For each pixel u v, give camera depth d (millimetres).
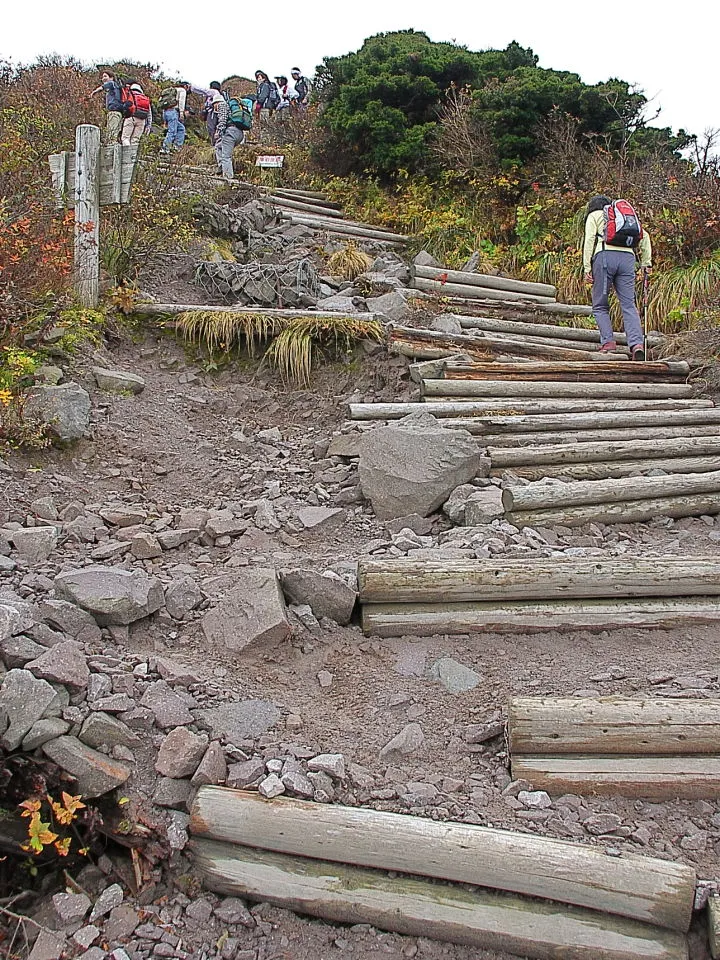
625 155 11844
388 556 4430
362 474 5207
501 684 3436
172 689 3152
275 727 3109
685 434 6289
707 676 3387
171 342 7180
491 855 2566
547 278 10742
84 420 5617
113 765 2828
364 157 14094
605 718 2994
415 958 2486
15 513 4625
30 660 3037
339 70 15508
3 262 5719
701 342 7824
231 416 6680
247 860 2693
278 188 13758
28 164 7551
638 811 2859
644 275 8055
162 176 9047
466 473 5148
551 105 12656
